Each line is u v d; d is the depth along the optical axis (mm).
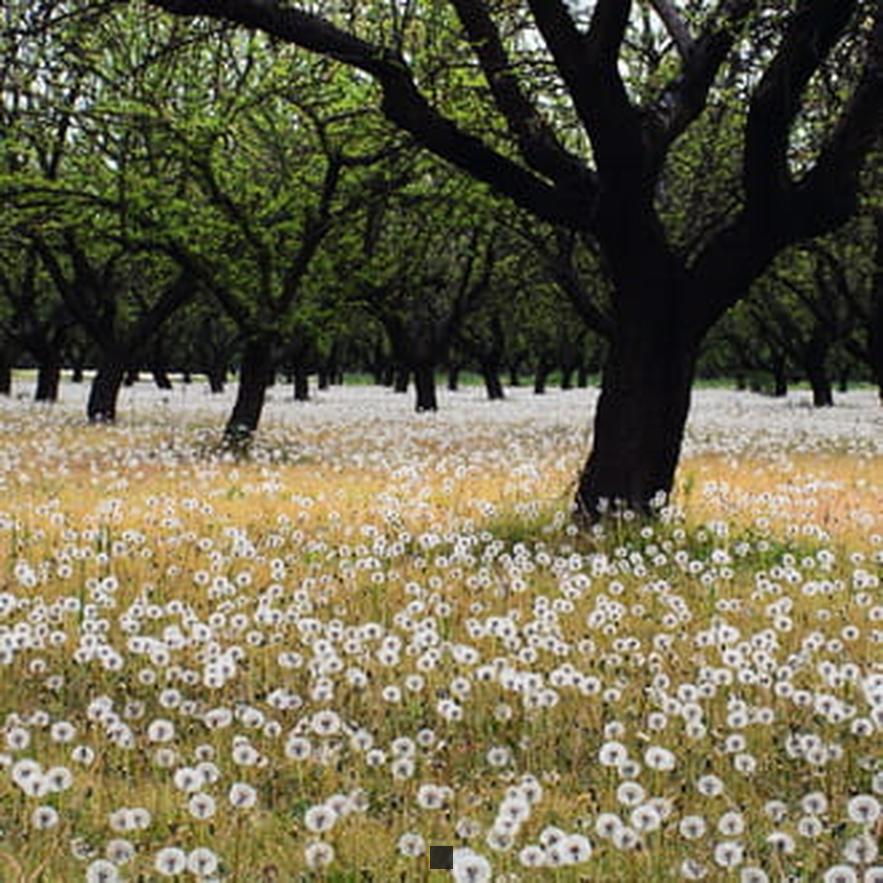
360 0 16812
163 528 13500
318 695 6887
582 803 5836
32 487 16984
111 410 32844
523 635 8773
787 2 13328
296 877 4969
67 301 32594
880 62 13117
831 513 15445
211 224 24781
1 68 13969
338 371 86562
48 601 9875
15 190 25781
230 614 9406
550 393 72250
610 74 13078
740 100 17266
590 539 13062
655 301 14250
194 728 6770
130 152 25516
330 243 25938
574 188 14359
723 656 7672
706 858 5148
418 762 6398
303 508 15336
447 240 31750
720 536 13320
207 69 25297
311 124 24297
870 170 20875
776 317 51781
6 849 5082
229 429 25812
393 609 9742
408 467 20172
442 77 17031
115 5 13469
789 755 6387
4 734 6504
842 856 5188
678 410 14500
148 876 4902
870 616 9328
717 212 21469
